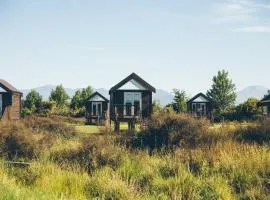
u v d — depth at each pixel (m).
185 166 11.41
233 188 9.80
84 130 28.36
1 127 15.98
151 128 17.19
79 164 11.96
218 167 11.15
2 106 41.72
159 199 9.03
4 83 42.66
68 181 9.89
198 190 9.55
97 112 57.16
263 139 16.06
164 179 10.44
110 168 11.34
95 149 12.69
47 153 13.58
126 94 34.59
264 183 9.95
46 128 21.64
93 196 9.20
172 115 17.59
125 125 40.69
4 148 14.30
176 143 16.11
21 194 6.80
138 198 8.90
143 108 34.59
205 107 59.91
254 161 11.12
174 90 60.97
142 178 10.59
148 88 34.62
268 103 50.94
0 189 6.87
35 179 10.16
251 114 54.38
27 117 23.42
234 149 12.97
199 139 16.06
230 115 55.56
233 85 72.19
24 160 13.52
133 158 12.68
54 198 7.51
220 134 16.62
